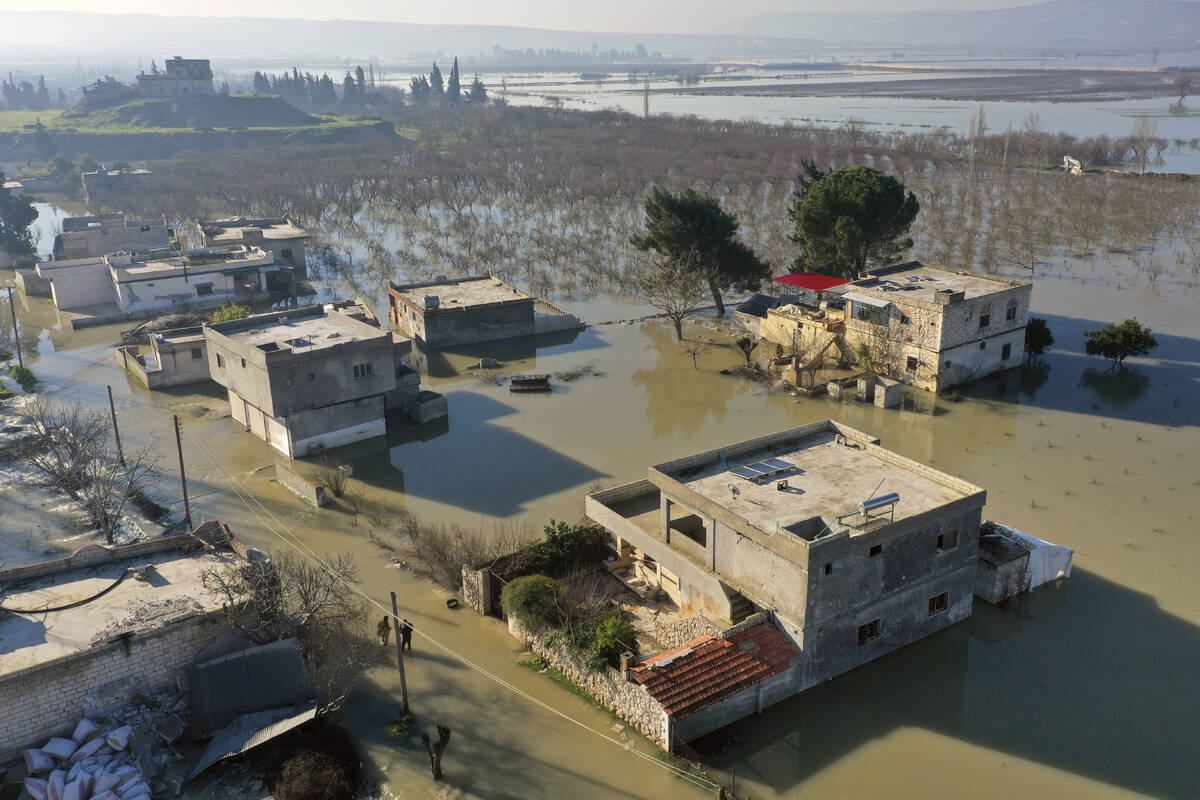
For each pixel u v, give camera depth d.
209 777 29.25
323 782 28.30
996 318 65.06
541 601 36.19
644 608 38.41
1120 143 183.38
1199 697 33.38
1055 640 36.75
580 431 59.03
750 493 36.47
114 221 107.88
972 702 33.34
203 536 38.38
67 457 51.06
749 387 66.81
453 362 73.31
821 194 73.12
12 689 29.02
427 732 31.58
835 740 31.61
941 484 36.94
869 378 63.50
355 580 38.62
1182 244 107.12
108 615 32.62
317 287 96.06
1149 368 68.25
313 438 54.94
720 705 31.55
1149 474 51.06
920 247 104.88
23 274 96.06
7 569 36.78
